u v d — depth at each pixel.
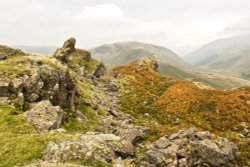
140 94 73.81
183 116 62.31
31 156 29.47
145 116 62.12
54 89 47.62
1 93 44.00
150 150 34.00
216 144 37.72
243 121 59.72
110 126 47.06
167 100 69.12
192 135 37.25
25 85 45.94
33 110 41.00
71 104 49.34
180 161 33.12
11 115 39.19
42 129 38.03
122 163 31.02
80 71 81.88
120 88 77.75
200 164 34.19
